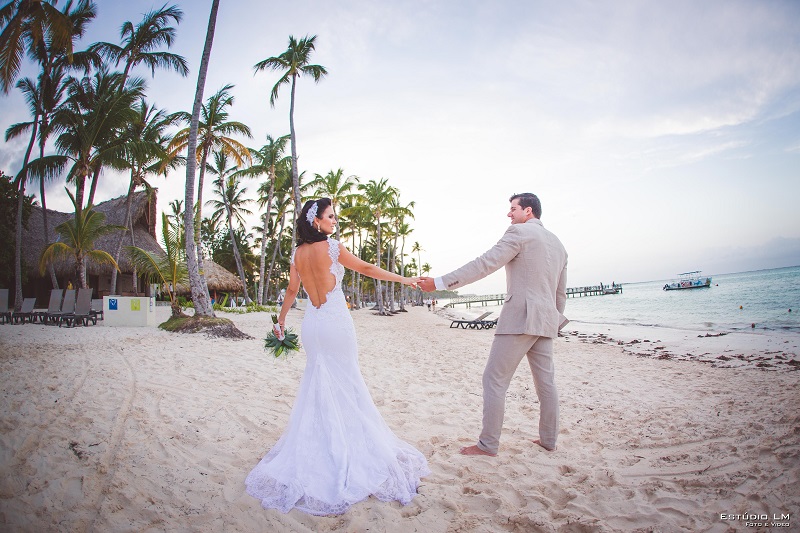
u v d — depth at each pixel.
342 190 29.86
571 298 92.81
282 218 39.78
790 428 3.70
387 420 4.31
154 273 13.42
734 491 2.64
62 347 8.17
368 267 3.01
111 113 16.22
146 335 10.43
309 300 2.99
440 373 7.35
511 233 3.24
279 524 2.25
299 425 2.77
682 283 87.12
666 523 2.30
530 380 6.58
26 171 16.50
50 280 25.78
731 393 5.68
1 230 22.17
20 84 17.78
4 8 10.16
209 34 12.35
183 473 2.80
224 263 50.91
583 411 4.79
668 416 4.49
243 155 21.52
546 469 3.05
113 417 3.88
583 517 2.34
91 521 2.21
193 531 2.16
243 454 3.20
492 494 2.63
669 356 10.90
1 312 14.19
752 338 14.98
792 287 54.97
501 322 3.26
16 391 4.69
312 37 19.81
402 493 2.55
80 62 18.45
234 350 8.82
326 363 2.87
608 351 12.32
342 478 2.54
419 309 66.06
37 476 2.65
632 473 2.99
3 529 2.07
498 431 3.27
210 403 4.56
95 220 15.82
